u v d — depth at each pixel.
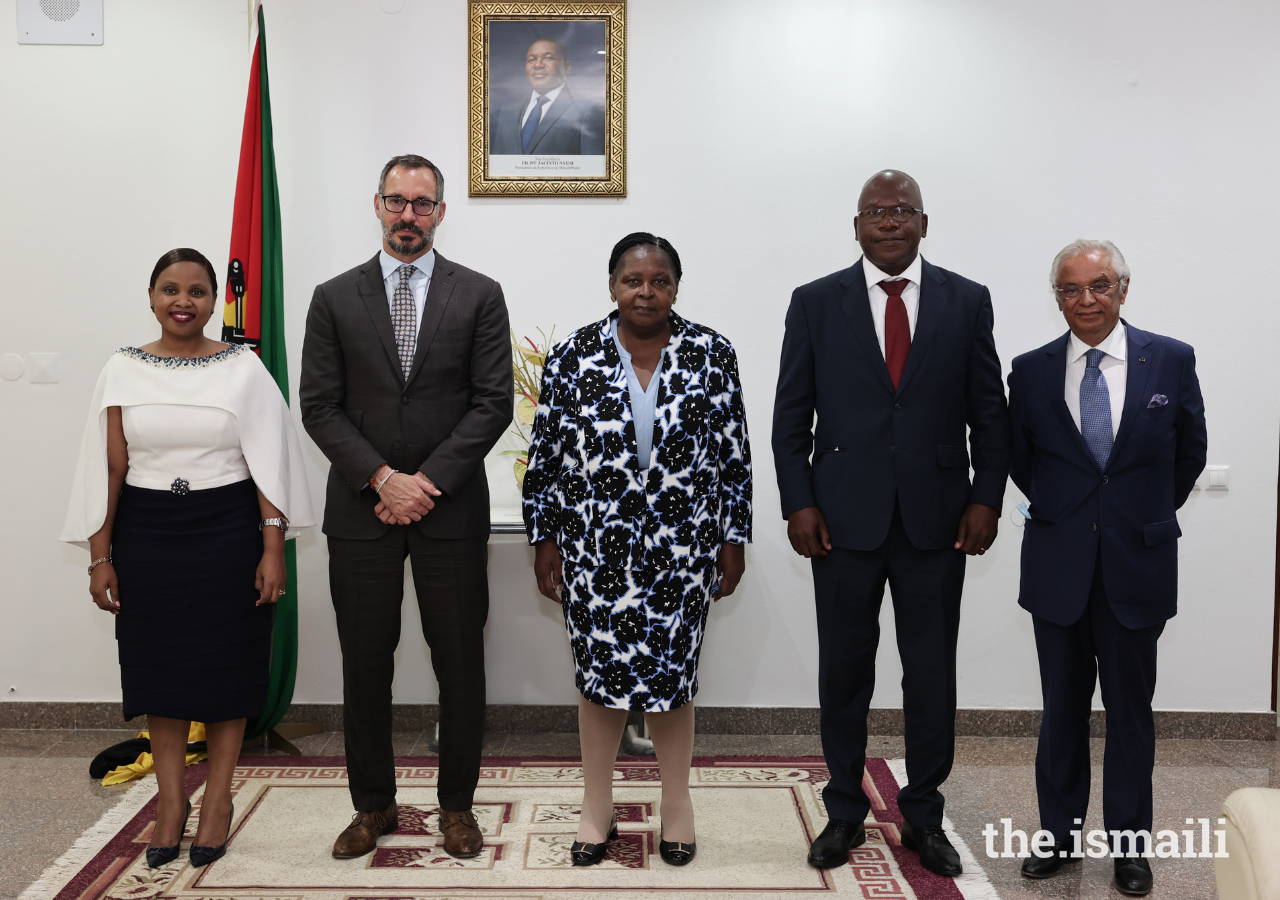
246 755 3.21
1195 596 3.47
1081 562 2.30
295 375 3.47
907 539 2.35
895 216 2.32
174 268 2.35
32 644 3.49
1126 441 2.29
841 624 2.40
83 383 3.46
